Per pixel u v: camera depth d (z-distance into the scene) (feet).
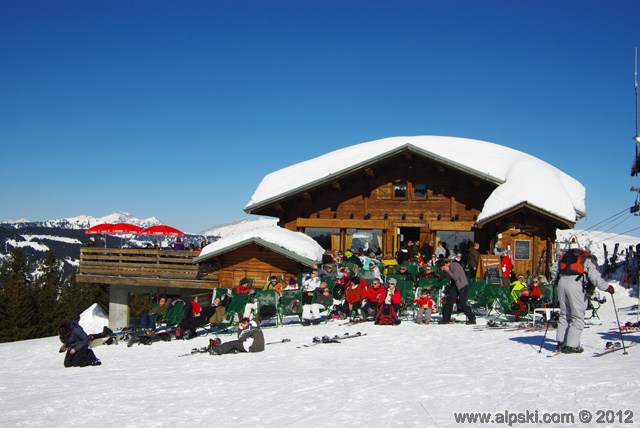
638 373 27.89
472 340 43.73
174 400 28.89
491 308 56.03
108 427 24.59
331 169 92.58
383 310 54.44
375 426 21.93
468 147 94.58
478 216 78.64
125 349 53.26
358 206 88.48
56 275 237.04
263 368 37.83
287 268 77.15
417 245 81.30
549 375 28.91
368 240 87.61
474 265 70.33
